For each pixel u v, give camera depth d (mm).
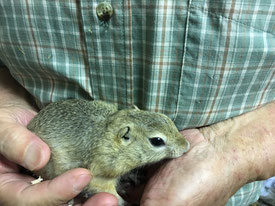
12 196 155
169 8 154
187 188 147
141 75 182
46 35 186
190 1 150
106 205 151
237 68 162
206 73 164
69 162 192
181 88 173
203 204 153
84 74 194
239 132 180
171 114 185
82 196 191
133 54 176
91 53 183
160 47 163
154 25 158
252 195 228
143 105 193
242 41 153
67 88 208
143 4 158
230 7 146
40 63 195
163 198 146
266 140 176
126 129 189
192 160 164
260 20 151
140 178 204
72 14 175
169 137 176
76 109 205
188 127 191
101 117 202
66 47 188
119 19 166
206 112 178
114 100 200
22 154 157
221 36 153
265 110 193
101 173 193
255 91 179
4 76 258
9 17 189
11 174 178
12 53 202
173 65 168
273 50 158
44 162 160
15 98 237
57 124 198
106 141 193
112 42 174
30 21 185
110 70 185
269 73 171
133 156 191
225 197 167
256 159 171
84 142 193
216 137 180
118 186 211
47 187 149
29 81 217
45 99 216
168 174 159
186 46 161
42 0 177
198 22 153
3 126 168
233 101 179
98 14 168
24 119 214
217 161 163
